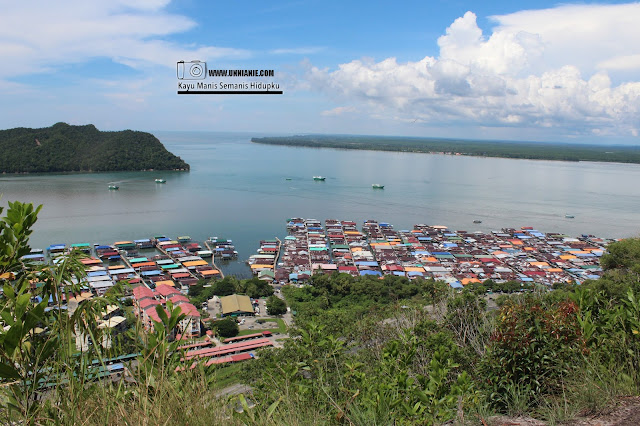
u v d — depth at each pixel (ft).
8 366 6.07
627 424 8.19
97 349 7.24
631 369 10.91
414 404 9.71
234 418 7.74
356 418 9.07
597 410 9.20
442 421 9.18
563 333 12.12
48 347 6.77
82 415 6.41
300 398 9.86
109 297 8.09
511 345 11.69
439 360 11.75
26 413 6.17
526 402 11.04
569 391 10.72
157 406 6.65
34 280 7.79
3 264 7.73
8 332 6.13
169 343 8.28
